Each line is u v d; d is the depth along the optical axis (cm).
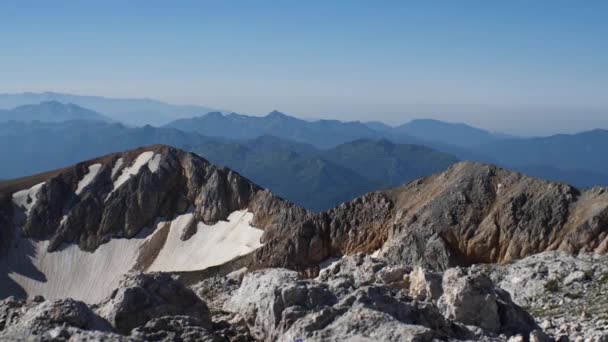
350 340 2388
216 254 18038
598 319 4028
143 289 3031
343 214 14050
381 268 3825
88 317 2586
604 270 6122
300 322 2591
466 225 11312
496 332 2986
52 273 19438
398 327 2425
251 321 3142
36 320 2472
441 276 3491
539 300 5719
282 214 17962
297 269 13612
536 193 11019
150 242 19738
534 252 10062
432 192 12925
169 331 2762
